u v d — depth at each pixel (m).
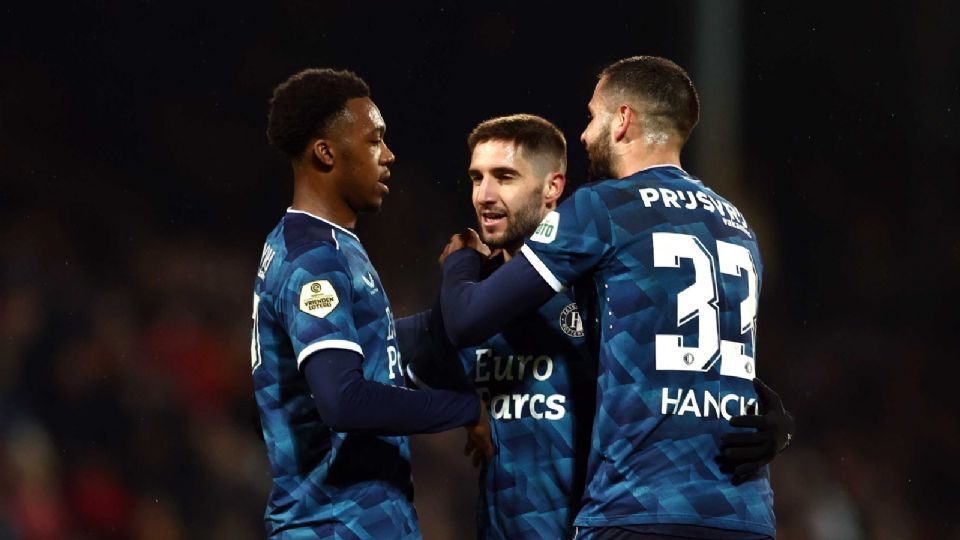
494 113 40.62
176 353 34.53
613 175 13.55
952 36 42.19
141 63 39.81
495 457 14.25
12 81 38.81
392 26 40.62
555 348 14.14
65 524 31.22
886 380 39.78
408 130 40.16
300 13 40.62
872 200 42.56
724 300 12.79
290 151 13.34
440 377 14.66
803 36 42.00
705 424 12.51
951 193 42.31
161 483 32.44
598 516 12.46
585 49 40.75
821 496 36.31
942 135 42.38
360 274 12.95
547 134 14.50
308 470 12.90
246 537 32.38
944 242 41.97
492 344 14.34
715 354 12.64
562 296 14.21
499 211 14.38
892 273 41.69
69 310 34.34
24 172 37.91
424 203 39.59
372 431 12.38
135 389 33.41
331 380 12.21
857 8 42.03
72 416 32.75
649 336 12.54
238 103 40.38
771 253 41.12
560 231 12.73
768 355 40.12
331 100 13.20
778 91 42.09
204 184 39.59
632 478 12.38
